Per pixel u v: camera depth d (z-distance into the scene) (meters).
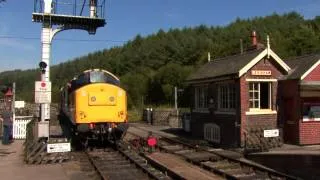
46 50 25.72
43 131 18.16
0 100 37.56
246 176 13.48
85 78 21.08
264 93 22.11
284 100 21.83
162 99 68.62
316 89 20.73
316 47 66.69
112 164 16.25
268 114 21.42
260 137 20.11
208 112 24.27
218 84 23.03
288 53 65.00
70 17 26.05
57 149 17.11
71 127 23.52
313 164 15.62
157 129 32.38
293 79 20.95
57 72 120.12
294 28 96.31
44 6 25.58
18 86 104.69
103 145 22.31
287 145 21.06
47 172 14.81
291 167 15.12
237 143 20.97
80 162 17.00
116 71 102.81
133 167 15.66
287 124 21.67
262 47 22.91
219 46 79.81
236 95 21.20
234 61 23.19
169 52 96.62
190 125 27.97
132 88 71.31
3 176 14.03
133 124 38.50
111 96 20.53
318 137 21.11
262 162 16.30
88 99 20.22
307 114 20.94
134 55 103.69
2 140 23.36
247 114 20.88
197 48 93.44
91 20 26.47
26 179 13.55
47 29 25.77
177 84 65.81
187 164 16.28
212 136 23.52
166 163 16.48
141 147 20.92
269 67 21.61
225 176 13.54
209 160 17.11
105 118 20.38
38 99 18.86
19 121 25.48
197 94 26.05
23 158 17.88
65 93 27.55
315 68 20.95
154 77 71.69
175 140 23.89
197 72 26.95
